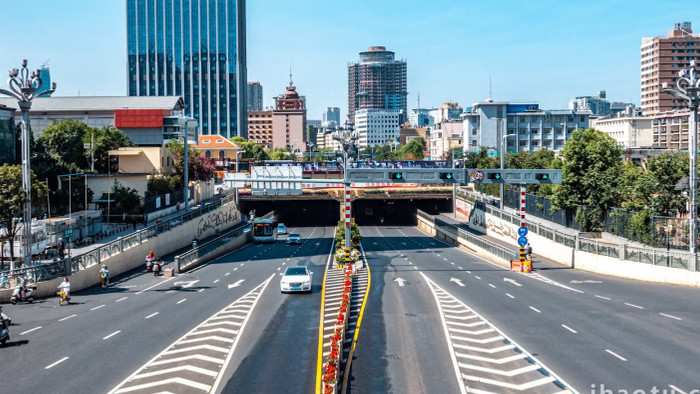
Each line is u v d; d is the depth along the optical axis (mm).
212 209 89812
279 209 140375
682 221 54562
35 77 44281
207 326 32656
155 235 65250
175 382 22969
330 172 124375
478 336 30297
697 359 25828
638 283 48406
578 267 58281
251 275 54844
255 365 25219
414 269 59281
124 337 30328
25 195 44156
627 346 28141
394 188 123188
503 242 81062
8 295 41219
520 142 179625
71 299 42625
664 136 191125
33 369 24922
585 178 69375
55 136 88562
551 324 33031
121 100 135250
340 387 22391
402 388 22266
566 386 22328
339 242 64812
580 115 180000
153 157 93375
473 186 130125
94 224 69562
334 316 35250
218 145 177250
